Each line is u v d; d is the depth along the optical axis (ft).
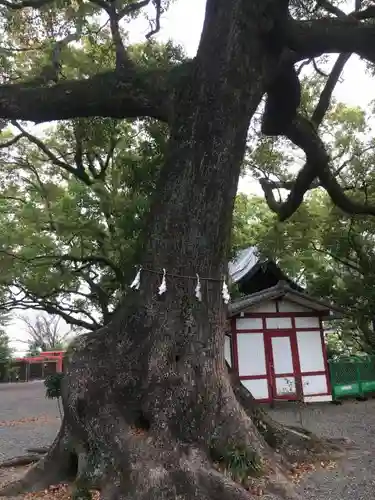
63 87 23.88
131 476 17.39
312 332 58.75
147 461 17.65
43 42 37.65
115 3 28.12
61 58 37.35
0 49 34.37
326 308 58.75
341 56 35.42
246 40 21.58
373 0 30.63
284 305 58.39
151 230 21.48
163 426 18.47
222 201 21.21
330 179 35.78
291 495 19.29
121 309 21.57
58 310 58.54
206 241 20.83
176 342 19.69
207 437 19.15
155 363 19.38
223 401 20.07
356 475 22.88
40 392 96.73
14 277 51.19
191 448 18.42
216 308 20.92
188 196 20.94
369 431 35.88
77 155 48.14
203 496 17.07
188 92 21.80
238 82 21.39
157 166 35.50
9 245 48.85
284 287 56.13
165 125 35.63
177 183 21.21
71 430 20.22
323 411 48.88
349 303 65.41
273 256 60.59
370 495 19.94
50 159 48.80
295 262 67.46
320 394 56.49
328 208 60.64
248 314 56.65
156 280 20.56
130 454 17.88
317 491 20.47
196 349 19.83
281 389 55.42
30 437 40.70
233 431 19.77
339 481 21.91
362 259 61.77
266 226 70.33
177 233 20.76
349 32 22.29
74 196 46.29
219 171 21.04
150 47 34.81
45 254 49.96
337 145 52.08
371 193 52.47
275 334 57.31
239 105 21.43
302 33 22.48
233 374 25.70
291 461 23.97
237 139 21.56
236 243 58.65
